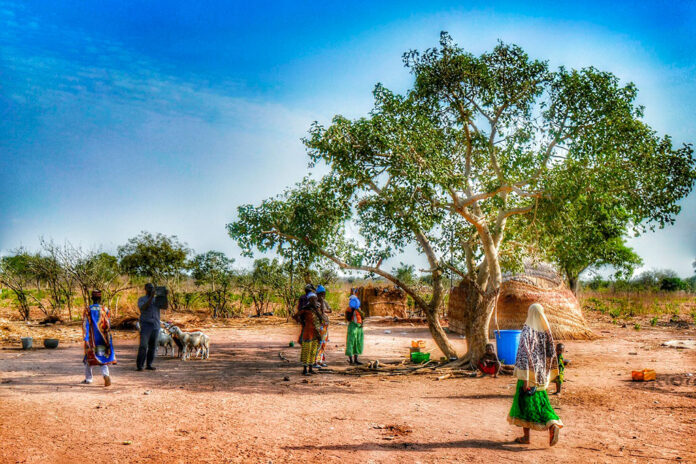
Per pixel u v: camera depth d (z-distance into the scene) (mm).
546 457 6066
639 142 11352
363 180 11188
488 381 11031
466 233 13258
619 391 9758
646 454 6145
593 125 11859
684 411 8188
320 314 12195
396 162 10617
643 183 11492
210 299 28078
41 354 14164
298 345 17672
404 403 8859
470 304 12758
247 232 12383
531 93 12672
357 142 10969
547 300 18391
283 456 6035
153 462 5770
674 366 12648
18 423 7102
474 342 12281
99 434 6742
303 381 10898
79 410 7906
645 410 8289
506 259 13867
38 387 9539
